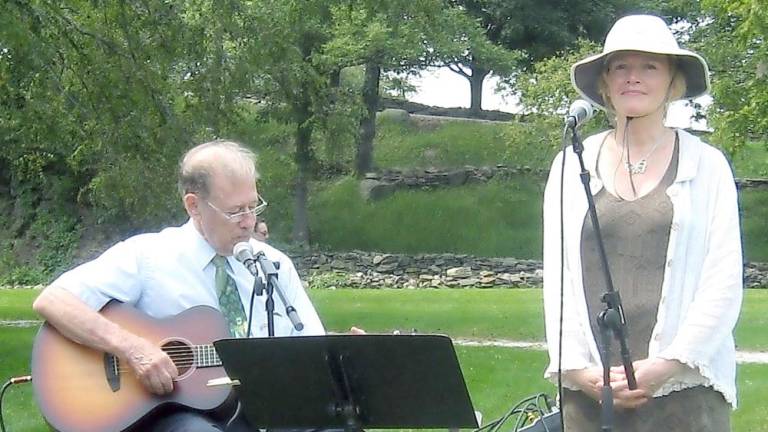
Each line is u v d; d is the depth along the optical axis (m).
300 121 21.17
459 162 28.19
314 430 3.83
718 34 19.38
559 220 3.38
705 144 3.37
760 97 16.42
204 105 10.85
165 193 10.77
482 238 25.56
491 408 7.12
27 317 14.88
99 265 4.13
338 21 21.14
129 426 3.94
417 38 21.69
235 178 4.09
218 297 4.15
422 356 3.12
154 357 3.95
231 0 11.02
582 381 3.25
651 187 3.29
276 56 11.40
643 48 3.25
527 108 23.36
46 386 4.01
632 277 3.24
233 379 3.35
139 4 10.79
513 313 13.68
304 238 24.94
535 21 29.25
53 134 10.71
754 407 7.13
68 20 10.72
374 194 27.02
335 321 13.09
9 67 9.97
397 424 3.31
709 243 3.21
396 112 30.47
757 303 14.62
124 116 10.66
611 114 3.58
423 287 23.42
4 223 27.44
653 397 3.21
